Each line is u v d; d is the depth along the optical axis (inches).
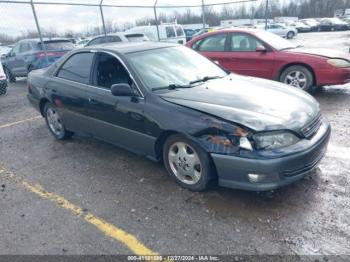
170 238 108.4
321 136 126.5
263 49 283.9
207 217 117.6
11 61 490.3
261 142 112.8
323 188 130.8
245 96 136.5
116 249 105.3
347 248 99.0
